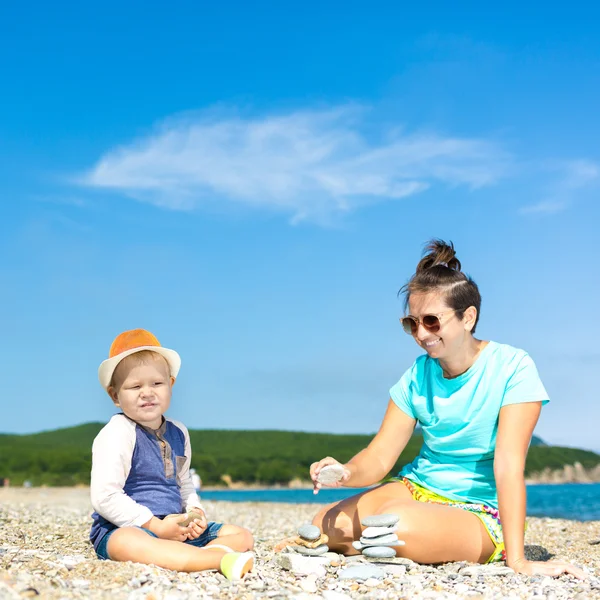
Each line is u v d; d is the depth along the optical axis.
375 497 4.28
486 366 4.11
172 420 4.20
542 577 3.54
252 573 3.43
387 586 3.33
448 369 4.20
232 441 56.19
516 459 3.90
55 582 2.94
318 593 3.18
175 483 4.00
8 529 5.37
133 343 3.90
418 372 4.45
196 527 3.70
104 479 3.67
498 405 4.06
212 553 3.49
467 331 4.09
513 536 3.78
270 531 7.27
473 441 4.13
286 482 46.44
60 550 4.25
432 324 4.00
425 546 3.86
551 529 7.40
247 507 14.52
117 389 3.87
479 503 4.15
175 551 3.47
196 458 49.22
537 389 4.05
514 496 3.83
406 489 4.33
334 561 3.85
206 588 3.09
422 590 3.22
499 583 3.39
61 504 11.66
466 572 3.63
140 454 3.84
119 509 3.63
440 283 4.00
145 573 3.21
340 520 4.20
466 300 4.02
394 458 4.46
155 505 3.83
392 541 3.76
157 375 3.86
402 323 4.16
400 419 4.47
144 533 3.57
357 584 3.35
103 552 3.66
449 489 4.21
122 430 3.81
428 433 4.30
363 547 3.86
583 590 3.24
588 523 8.27
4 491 18.72
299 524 8.83
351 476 4.14
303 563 3.67
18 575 2.99
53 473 39.03
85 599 2.70
